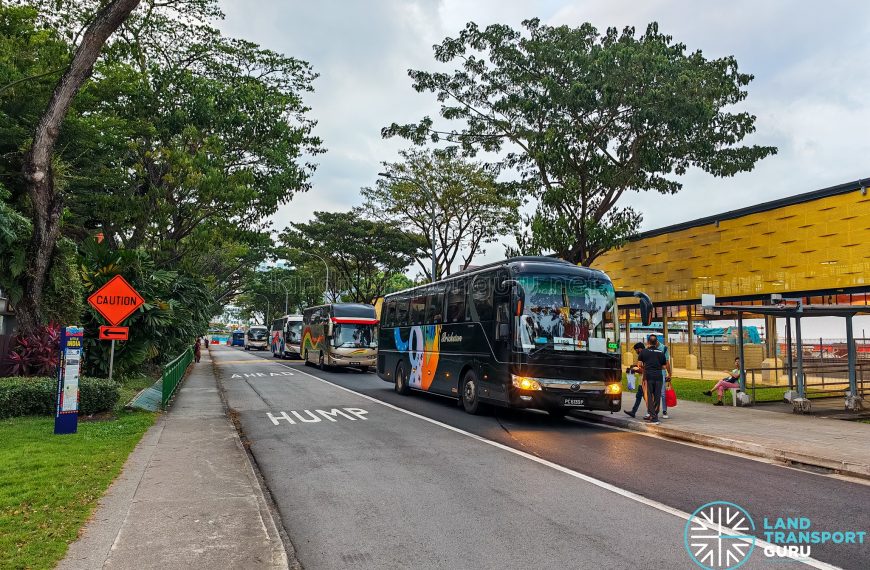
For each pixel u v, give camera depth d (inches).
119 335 514.6
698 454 379.6
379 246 1824.6
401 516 241.1
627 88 828.0
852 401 555.2
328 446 394.9
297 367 1349.7
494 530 223.3
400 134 1000.2
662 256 981.8
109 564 175.0
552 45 884.0
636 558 195.3
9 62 751.7
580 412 569.6
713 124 883.4
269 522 223.5
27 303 564.7
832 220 700.7
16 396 462.3
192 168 892.6
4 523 207.6
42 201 559.2
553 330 496.7
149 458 328.5
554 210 880.9
